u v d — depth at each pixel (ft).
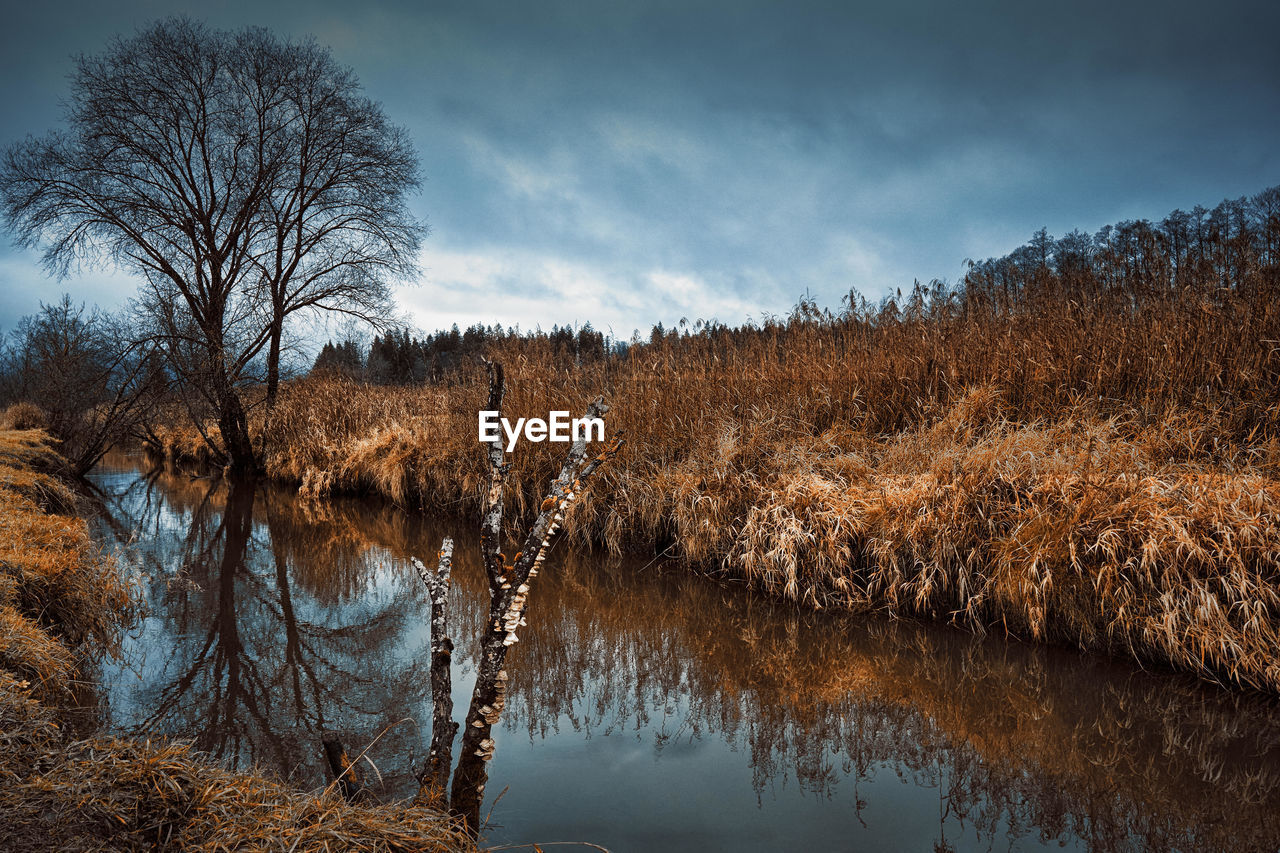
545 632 17.98
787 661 15.74
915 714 13.03
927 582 17.29
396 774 11.00
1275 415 17.40
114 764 7.45
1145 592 14.44
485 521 7.79
